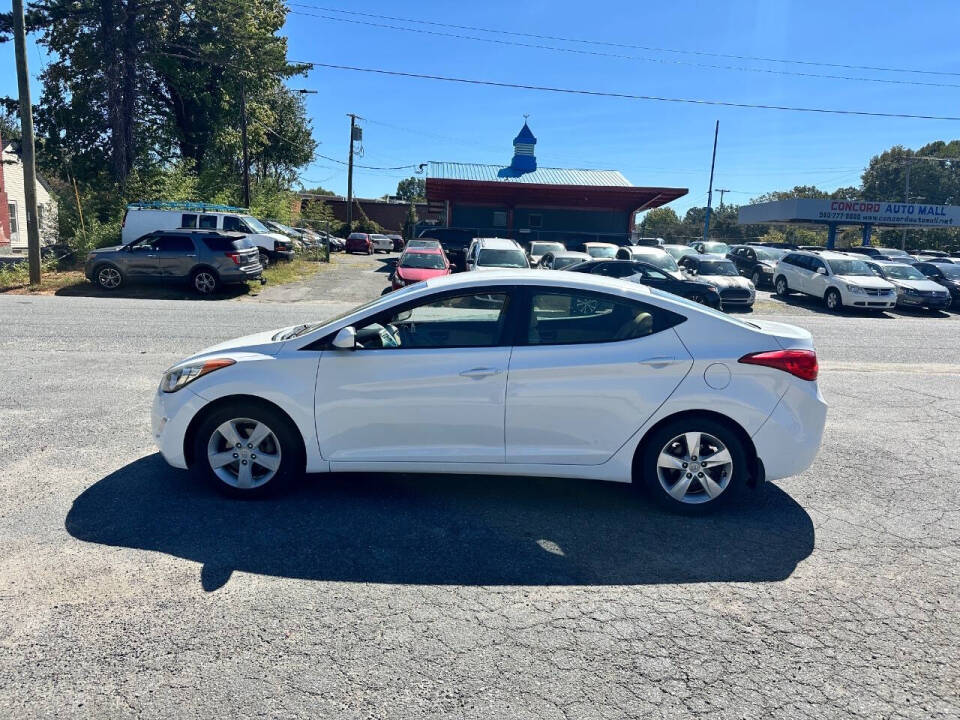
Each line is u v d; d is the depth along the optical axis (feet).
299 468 15.07
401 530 13.73
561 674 9.43
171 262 59.93
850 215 121.08
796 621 10.88
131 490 15.21
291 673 9.29
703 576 12.25
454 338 14.75
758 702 8.96
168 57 102.27
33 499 14.57
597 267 56.54
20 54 58.95
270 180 137.59
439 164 128.77
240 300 58.95
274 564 12.19
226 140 118.83
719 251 97.14
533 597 11.40
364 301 60.23
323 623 10.46
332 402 14.51
